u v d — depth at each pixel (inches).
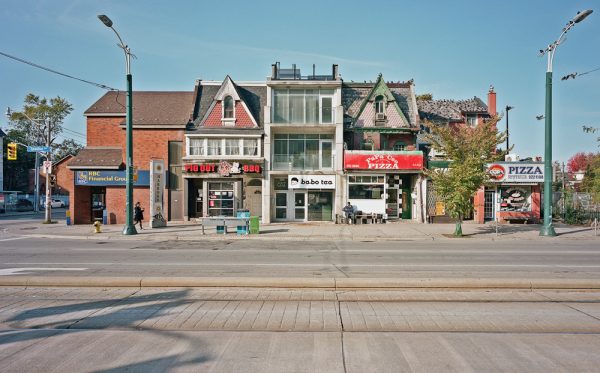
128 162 784.3
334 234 791.7
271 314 247.4
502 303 272.8
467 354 185.6
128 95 774.5
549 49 764.0
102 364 174.7
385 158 1032.8
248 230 790.5
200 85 1177.4
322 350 190.1
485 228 906.7
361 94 1146.7
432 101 1232.8
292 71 1180.5
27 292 303.1
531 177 1024.2
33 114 2220.7
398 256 510.6
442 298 284.7
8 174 2689.5
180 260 474.6
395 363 175.5
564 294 295.9
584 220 987.9
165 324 229.6
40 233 830.5
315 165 1093.8
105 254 530.6
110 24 689.6
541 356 183.9
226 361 177.5
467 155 746.8
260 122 1109.7
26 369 170.1
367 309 258.1
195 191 1099.3
